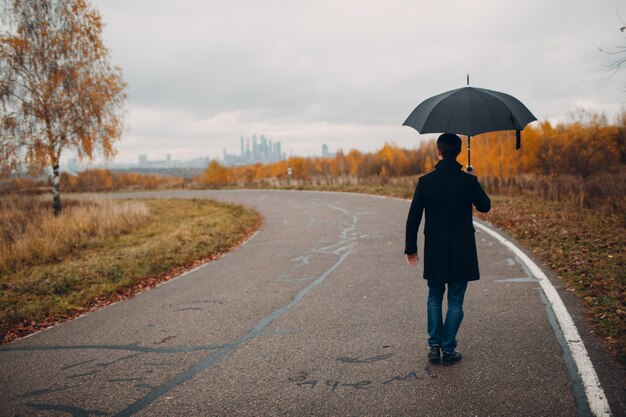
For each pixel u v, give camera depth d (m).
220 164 49.59
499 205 14.02
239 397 3.36
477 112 3.50
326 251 9.52
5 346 5.06
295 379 3.60
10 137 16.88
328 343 4.32
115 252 11.52
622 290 4.93
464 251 3.49
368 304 5.51
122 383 3.78
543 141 20.45
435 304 3.67
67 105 17.70
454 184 3.47
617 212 10.56
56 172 18.17
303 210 19.39
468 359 3.69
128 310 6.23
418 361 3.74
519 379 3.26
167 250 10.71
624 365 3.32
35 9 17.27
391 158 54.44
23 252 11.19
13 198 19.97
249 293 6.55
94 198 23.75
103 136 18.58
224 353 4.29
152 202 28.62
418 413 2.92
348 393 3.29
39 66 17.39
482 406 2.95
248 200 27.33
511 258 7.20
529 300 5.04
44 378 4.01
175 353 4.39
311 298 5.99
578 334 3.97
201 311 5.81
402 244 9.58
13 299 7.24
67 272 8.81
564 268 6.21
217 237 12.77
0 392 3.77
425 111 3.78
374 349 4.08
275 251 10.16
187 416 3.13
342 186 30.69
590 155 19.05
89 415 3.27
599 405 2.83
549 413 2.79
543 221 10.28
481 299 5.24
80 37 18.16
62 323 5.89
